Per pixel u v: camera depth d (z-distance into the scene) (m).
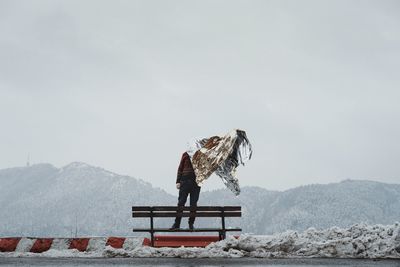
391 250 8.81
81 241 10.01
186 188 11.50
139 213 10.23
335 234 9.54
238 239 9.45
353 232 9.47
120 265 7.28
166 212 10.27
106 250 9.27
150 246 10.10
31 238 10.09
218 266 7.01
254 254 9.10
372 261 7.96
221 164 11.63
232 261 8.00
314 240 9.49
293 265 7.20
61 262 7.93
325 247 9.05
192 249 9.23
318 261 7.98
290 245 9.23
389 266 7.01
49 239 10.07
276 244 9.21
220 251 9.12
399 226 9.01
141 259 8.52
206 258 8.76
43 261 8.16
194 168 11.37
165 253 9.17
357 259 8.44
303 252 9.09
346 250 8.93
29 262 7.95
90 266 7.14
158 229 10.16
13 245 9.93
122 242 10.07
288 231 9.66
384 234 9.23
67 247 9.92
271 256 8.97
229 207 10.34
